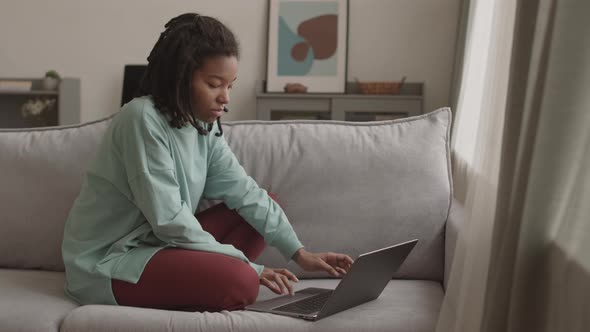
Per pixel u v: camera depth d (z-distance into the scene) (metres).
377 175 1.91
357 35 5.14
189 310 1.59
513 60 1.25
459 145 3.59
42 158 1.94
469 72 3.53
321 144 1.96
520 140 1.23
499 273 1.24
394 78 5.15
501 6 1.38
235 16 5.16
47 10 5.21
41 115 5.30
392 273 1.66
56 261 1.91
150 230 1.64
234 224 1.83
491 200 1.36
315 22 5.09
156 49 1.61
